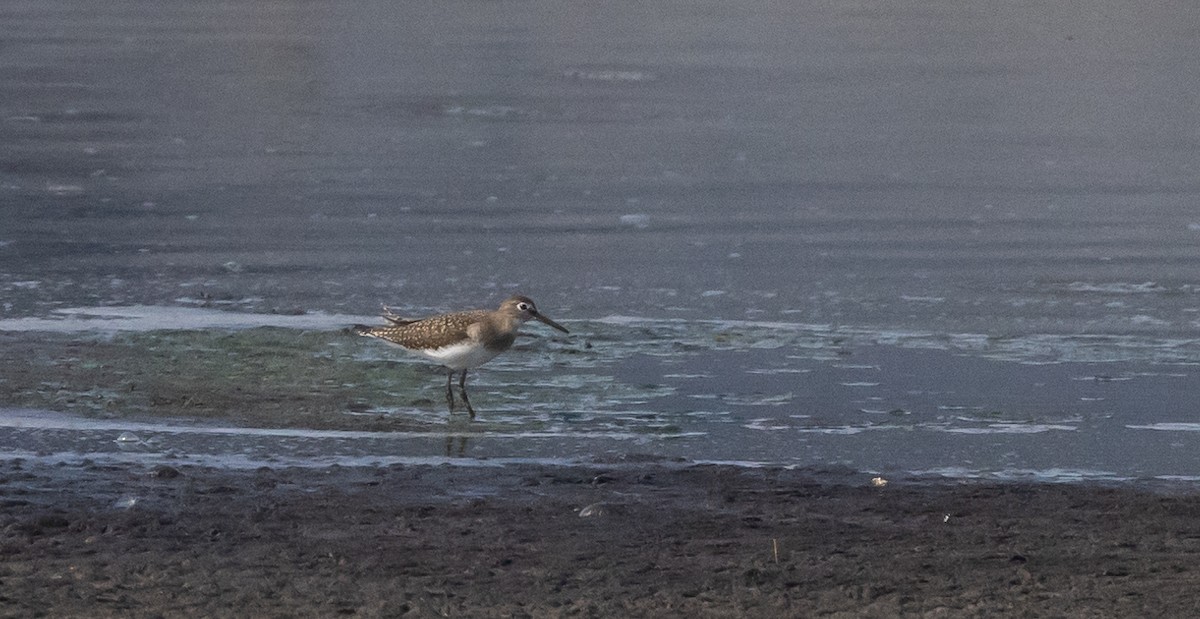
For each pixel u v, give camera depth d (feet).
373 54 133.80
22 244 65.51
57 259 62.85
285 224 70.74
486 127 98.89
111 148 89.71
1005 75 122.01
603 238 68.80
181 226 70.03
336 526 31.63
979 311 56.18
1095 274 62.54
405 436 40.42
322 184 80.59
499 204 76.18
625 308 56.18
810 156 90.33
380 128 98.27
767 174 84.89
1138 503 33.91
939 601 27.17
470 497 34.30
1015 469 38.09
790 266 63.62
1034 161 89.35
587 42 142.00
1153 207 77.05
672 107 107.14
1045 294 58.95
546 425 41.86
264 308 55.36
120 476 35.53
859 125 100.83
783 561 29.55
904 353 49.98
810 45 140.15
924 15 163.02
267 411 42.55
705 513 32.99
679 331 52.29
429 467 36.78
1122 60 130.52
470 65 127.34
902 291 59.31
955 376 47.34
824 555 29.96
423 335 43.65
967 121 102.53
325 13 165.58
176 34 145.89
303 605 26.53
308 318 53.78
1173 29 151.12
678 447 39.91
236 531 31.14
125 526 31.32
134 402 43.06
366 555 29.60
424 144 92.73
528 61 129.39
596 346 50.21
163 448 38.65
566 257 64.90
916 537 31.27
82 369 46.29
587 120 101.96
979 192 80.69
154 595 26.96
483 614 26.14
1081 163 88.84
